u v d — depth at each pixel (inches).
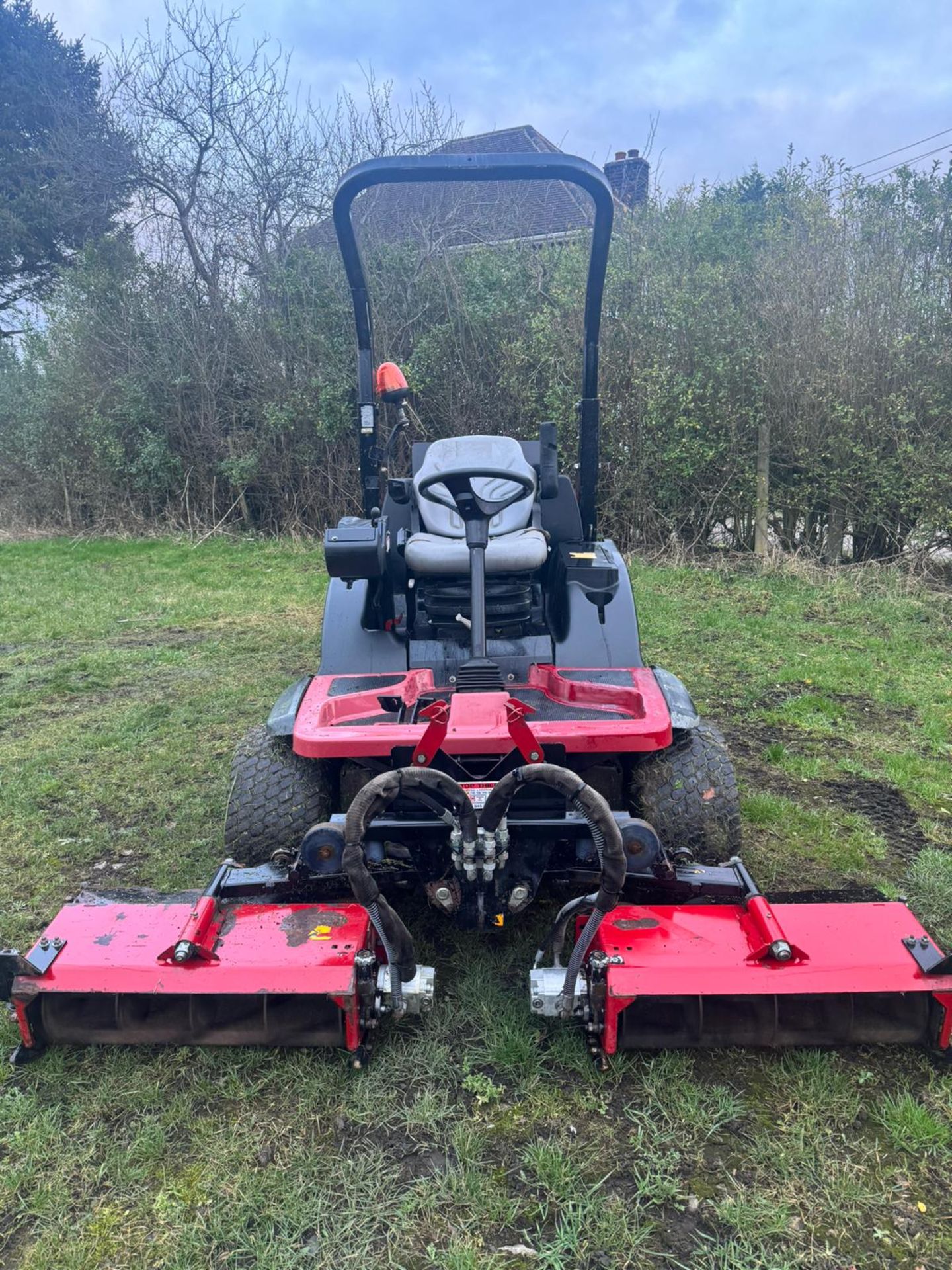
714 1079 96.3
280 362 480.7
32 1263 77.6
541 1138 89.5
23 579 401.4
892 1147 87.6
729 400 370.6
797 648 268.8
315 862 106.4
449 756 110.4
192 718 219.5
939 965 90.2
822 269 361.4
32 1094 95.7
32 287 858.1
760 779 179.6
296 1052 101.1
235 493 509.0
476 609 128.6
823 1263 76.2
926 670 247.4
